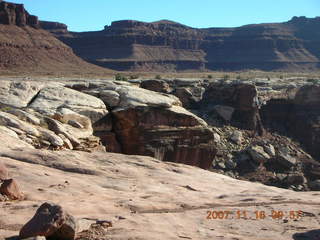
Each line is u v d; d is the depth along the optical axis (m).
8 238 8.90
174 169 20.47
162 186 16.89
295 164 55.81
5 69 152.75
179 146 33.62
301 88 69.88
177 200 14.42
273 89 77.00
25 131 23.88
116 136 32.03
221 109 62.91
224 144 56.09
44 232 8.52
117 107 32.50
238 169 51.56
